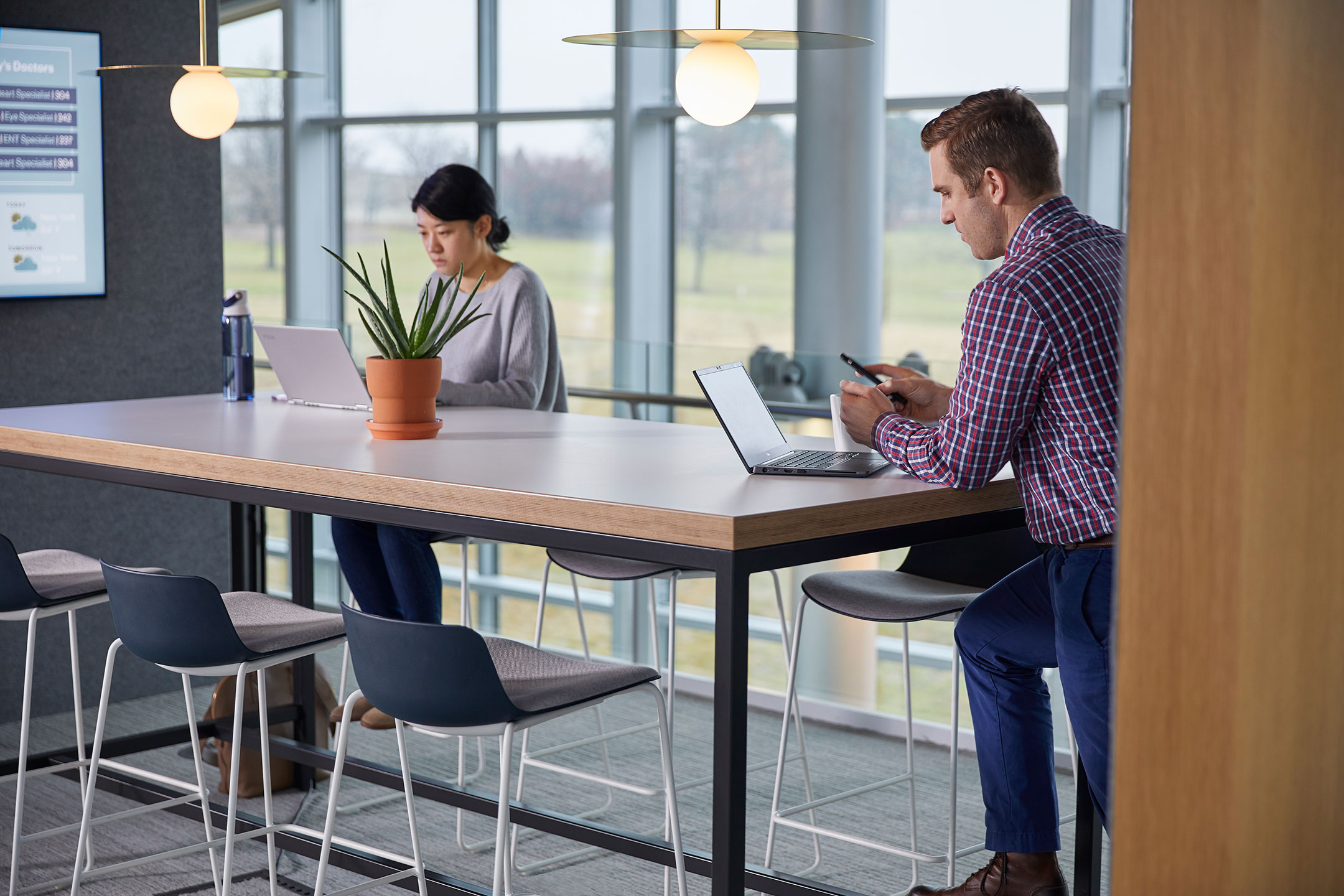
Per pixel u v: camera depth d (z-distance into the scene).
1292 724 1.72
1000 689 2.60
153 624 2.55
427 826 3.64
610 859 3.42
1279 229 1.63
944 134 2.51
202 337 4.80
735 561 2.07
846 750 4.32
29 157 4.26
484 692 2.12
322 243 8.05
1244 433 1.64
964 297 5.72
